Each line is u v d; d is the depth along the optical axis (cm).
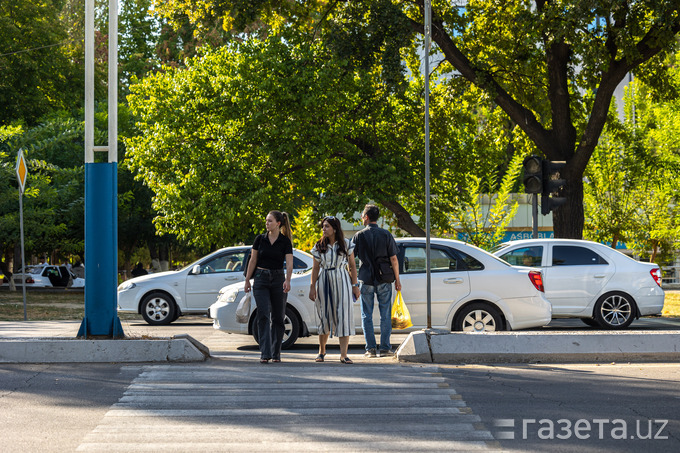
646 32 2581
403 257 1407
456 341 1127
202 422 720
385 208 3438
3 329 1752
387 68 2583
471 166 3344
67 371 1014
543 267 1778
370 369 1037
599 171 3503
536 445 639
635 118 3553
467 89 2989
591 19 2261
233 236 3072
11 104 3928
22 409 778
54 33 4259
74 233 4022
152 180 3134
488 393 863
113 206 1149
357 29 2702
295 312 1378
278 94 2923
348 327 1113
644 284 1772
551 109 2822
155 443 643
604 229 3472
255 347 1396
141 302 2066
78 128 3269
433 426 703
